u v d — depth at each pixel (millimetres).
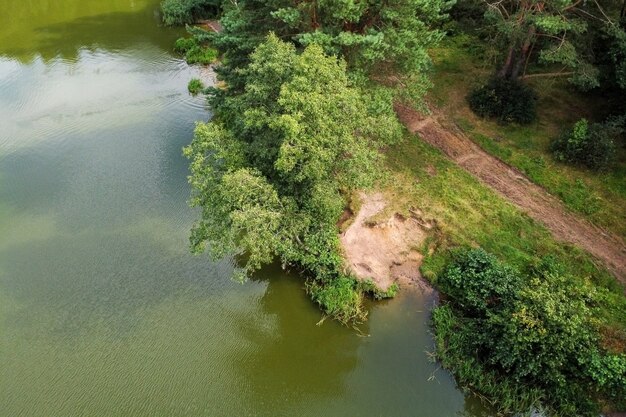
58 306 29719
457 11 47312
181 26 60250
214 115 45094
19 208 36125
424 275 30453
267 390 26062
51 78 50969
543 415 24359
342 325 28562
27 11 64812
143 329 28547
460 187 34719
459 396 25578
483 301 27750
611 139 35625
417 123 40062
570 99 40969
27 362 27000
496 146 37500
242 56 35938
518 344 24609
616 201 33125
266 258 27656
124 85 49812
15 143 42219
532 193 34250
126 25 60969
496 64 43656
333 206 27828
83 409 25047
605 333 25984
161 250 32844
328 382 26344
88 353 27375
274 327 28703
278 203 27891
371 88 33375
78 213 35625
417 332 28156
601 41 37656
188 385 26078
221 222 27812
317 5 32375
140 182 38062
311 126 26656
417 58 33250
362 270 30500
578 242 31141
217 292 30406
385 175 30625
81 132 43406
